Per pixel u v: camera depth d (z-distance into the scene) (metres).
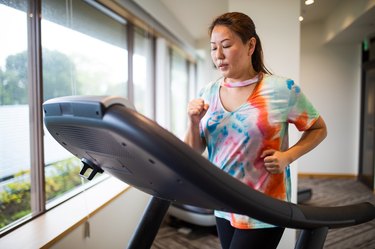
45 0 1.70
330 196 2.47
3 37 1.44
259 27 2.03
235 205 0.46
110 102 0.40
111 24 2.59
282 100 0.84
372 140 2.67
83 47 2.15
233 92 0.90
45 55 1.71
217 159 0.90
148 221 0.66
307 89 2.43
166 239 2.42
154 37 3.57
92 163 0.62
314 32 2.34
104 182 2.28
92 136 0.47
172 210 2.65
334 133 2.53
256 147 0.84
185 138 0.84
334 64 2.42
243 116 0.84
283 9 2.01
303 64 2.39
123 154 0.46
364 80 2.53
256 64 0.92
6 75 1.46
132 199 2.25
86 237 1.62
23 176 1.59
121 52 2.79
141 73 3.24
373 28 2.21
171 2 3.20
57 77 1.84
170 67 4.31
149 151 0.38
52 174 1.80
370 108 2.63
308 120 0.88
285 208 0.54
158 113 3.61
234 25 0.79
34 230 1.43
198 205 0.54
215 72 4.16
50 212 1.66
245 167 0.85
